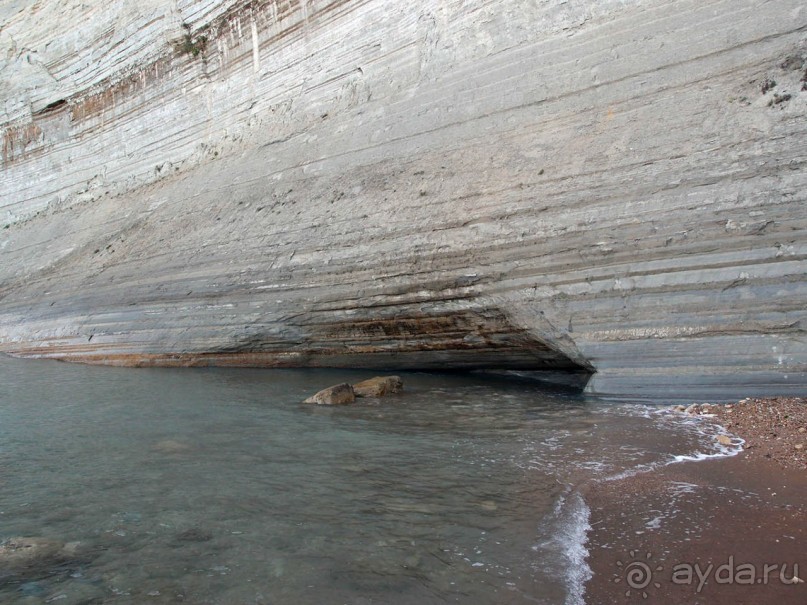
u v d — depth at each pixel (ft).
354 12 36.70
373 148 31.76
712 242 18.90
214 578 8.98
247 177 38.68
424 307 25.94
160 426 19.08
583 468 13.80
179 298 36.06
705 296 19.03
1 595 8.46
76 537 10.42
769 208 18.01
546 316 22.31
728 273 18.63
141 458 15.31
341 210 30.01
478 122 27.68
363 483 13.14
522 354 25.09
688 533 10.44
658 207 20.02
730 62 20.76
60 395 26.23
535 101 25.95
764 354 18.08
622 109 22.93
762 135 18.69
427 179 27.55
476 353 26.45
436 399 22.68
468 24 30.12
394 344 28.50
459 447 15.89
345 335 29.66
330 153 34.04
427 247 25.72
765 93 19.36
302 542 10.19
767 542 10.05
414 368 29.50
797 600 8.39
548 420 18.61
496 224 23.93
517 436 16.83
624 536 10.37
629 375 20.53
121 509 11.71
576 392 23.36
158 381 29.81
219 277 34.19
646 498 11.98
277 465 14.53
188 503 12.01
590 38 25.22
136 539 10.33
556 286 22.09
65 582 8.86
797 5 19.94
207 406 22.40
